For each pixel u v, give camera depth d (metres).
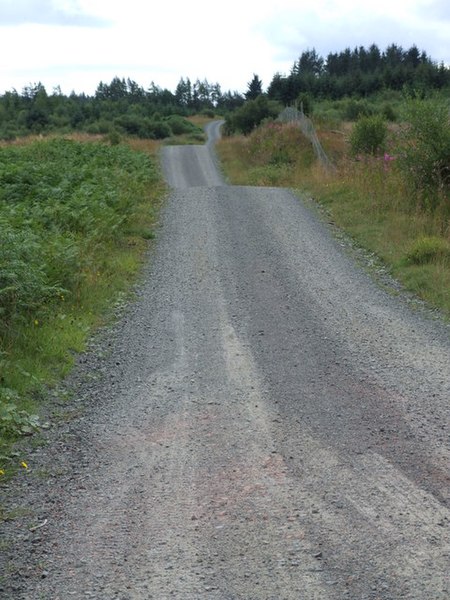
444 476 4.50
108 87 134.38
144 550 3.75
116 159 24.62
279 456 4.91
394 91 74.62
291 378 6.64
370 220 15.18
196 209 17.86
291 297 9.85
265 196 19.69
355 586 3.33
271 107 53.53
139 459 4.98
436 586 3.30
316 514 4.05
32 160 22.55
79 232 12.73
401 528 3.85
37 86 102.38
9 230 9.66
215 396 6.24
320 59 138.75
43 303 8.46
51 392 6.41
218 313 9.10
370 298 9.80
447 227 13.20
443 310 9.16
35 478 4.72
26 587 3.44
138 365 7.22
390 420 5.52
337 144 31.80
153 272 11.64
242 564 3.56
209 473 4.69
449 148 14.83
